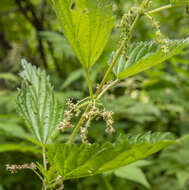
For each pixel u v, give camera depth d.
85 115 0.42
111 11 0.39
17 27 1.35
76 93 0.85
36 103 0.47
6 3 1.09
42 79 0.48
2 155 0.68
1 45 1.35
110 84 0.44
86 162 0.39
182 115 1.30
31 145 0.67
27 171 0.75
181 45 0.43
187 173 0.84
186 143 0.93
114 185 0.80
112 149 0.38
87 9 0.39
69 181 0.77
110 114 0.42
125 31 0.41
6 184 0.73
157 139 0.41
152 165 0.91
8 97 0.87
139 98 1.22
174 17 1.19
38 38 1.10
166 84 1.06
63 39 0.93
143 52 0.47
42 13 1.11
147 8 0.42
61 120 0.46
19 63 0.91
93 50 0.41
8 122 0.72
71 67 1.17
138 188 0.90
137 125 1.01
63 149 0.38
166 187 0.90
